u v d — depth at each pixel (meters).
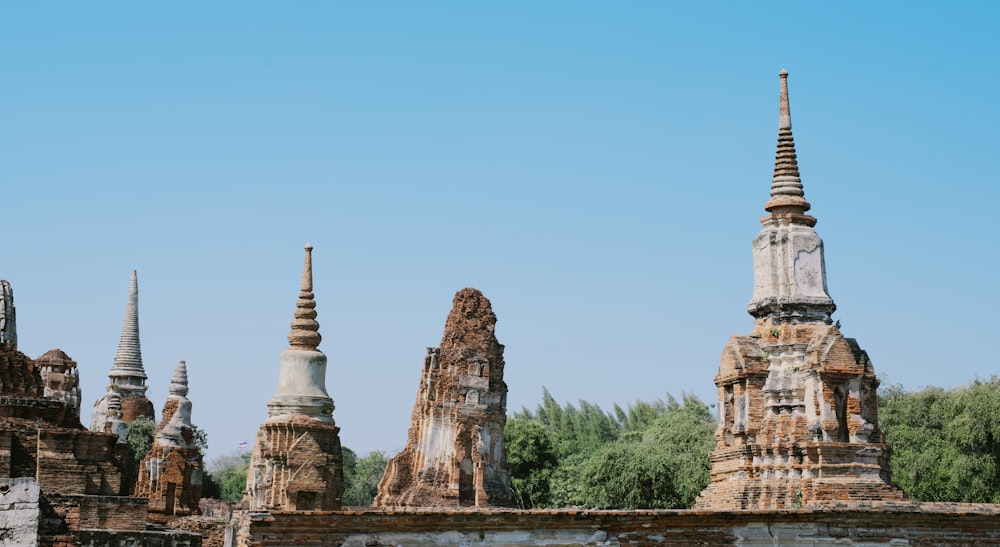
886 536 34.44
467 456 53.91
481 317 55.97
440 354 55.31
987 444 71.31
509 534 30.33
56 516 31.88
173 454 62.44
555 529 30.78
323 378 36.78
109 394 72.50
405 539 29.30
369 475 130.12
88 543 34.06
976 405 71.19
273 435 35.75
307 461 35.16
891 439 75.69
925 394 78.88
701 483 77.44
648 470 77.44
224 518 56.62
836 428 38.69
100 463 39.12
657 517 31.80
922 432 75.44
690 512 32.09
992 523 35.50
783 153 42.94
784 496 38.41
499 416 55.28
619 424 132.12
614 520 31.34
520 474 94.38
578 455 112.12
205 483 108.06
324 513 28.44
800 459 38.66
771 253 41.66
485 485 53.84
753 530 33.12
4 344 40.31
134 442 86.88
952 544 35.09
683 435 86.81
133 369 95.69
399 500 53.06
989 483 70.31
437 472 53.56
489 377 55.19
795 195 42.44
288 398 36.06
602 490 77.94
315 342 37.03
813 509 33.59
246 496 38.16
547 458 95.94
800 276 41.25
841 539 34.03
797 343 40.38
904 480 72.31
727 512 32.56
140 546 34.66
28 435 38.47
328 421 36.34
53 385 48.91
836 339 39.31
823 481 37.75
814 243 41.69
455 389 54.47
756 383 40.44
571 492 91.44
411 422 55.78
